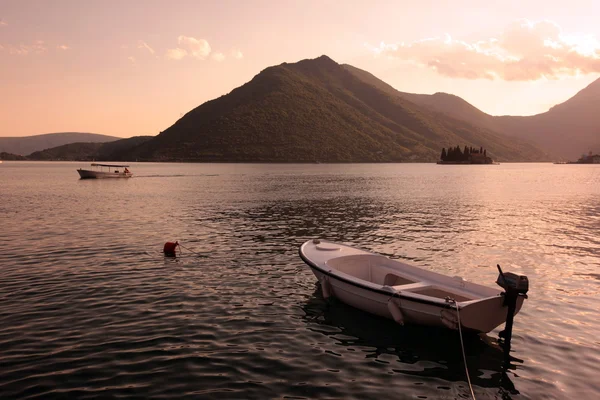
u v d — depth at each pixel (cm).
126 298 1449
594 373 1005
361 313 1365
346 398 886
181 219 3262
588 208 4122
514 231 2808
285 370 996
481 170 17750
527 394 921
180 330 1199
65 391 881
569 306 1424
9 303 1381
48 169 17250
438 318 1150
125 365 995
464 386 948
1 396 856
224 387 912
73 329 1189
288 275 1759
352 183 8156
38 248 2188
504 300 1134
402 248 2291
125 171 9969
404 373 1001
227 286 1606
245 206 4153
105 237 2505
